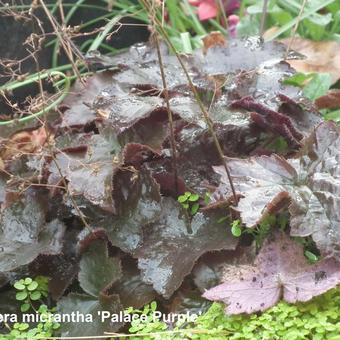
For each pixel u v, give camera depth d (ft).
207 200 2.54
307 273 2.28
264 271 2.32
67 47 2.90
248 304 2.24
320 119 2.75
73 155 2.61
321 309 2.24
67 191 2.49
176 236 2.48
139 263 2.42
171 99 2.60
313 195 2.36
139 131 2.58
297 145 2.67
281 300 2.26
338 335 2.14
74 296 2.44
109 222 2.53
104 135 2.61
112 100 2.67
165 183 2.62
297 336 2.16
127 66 2.90
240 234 2.44
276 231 2.41
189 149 2.68
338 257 2.26
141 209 2.51
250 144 2.74
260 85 2.80
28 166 2.70
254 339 2.19
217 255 2.45
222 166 2.48
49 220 2.65
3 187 2.75
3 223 2.57
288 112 2.79
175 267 2.39
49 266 2.56
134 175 2.48
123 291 2.45
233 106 2.70
